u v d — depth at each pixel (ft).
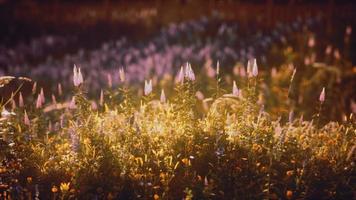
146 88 9.66
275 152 8.85
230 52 19.38
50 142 9.36
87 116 9.45
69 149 9.04
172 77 17.74
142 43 23.56
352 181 8.79
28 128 9.59
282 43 21.01
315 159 8.91
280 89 14.92
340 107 14.51
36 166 8.85
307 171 8.72
